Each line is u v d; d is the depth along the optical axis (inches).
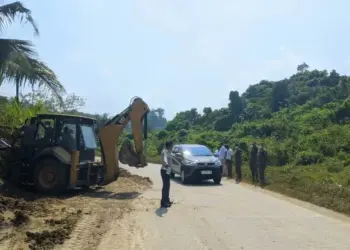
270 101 2573.8
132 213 425.7
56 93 579.5
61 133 553.3
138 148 601.9
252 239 327.0
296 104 2375.7
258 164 731.4
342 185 640.4
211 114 2586.1
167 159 474.0
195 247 301.1
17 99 745.6
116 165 592.1
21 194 508.4
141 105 607.2
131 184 658.8
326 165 1025.5
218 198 549.3
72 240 308.5
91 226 357.1
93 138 599.2
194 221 393.4
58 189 529.7
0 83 529.0
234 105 2439.7
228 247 302.5
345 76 2704.2
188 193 598.5
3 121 689.0
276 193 611.8
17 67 512.4
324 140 1322.6
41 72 556.1
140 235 334.3
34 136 555.2
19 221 346.9
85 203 470.0
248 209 464.1
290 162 1176.8
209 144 1668.3
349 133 1374.3
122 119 604.1
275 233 348.2
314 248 302.4
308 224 386.3
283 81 2662.4
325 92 2308.1
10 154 559.5
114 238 322.0
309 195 553.3
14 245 284.4
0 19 553.3
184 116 2746.1
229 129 2262.6
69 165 538.6
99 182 594.6
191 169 730.8
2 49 517.0
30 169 550.6
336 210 461.7
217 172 740.0
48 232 318.7
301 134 1569.9
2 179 552.1
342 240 326.3
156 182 738.8
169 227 365.4
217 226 372.5
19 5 552.1
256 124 1822.1
